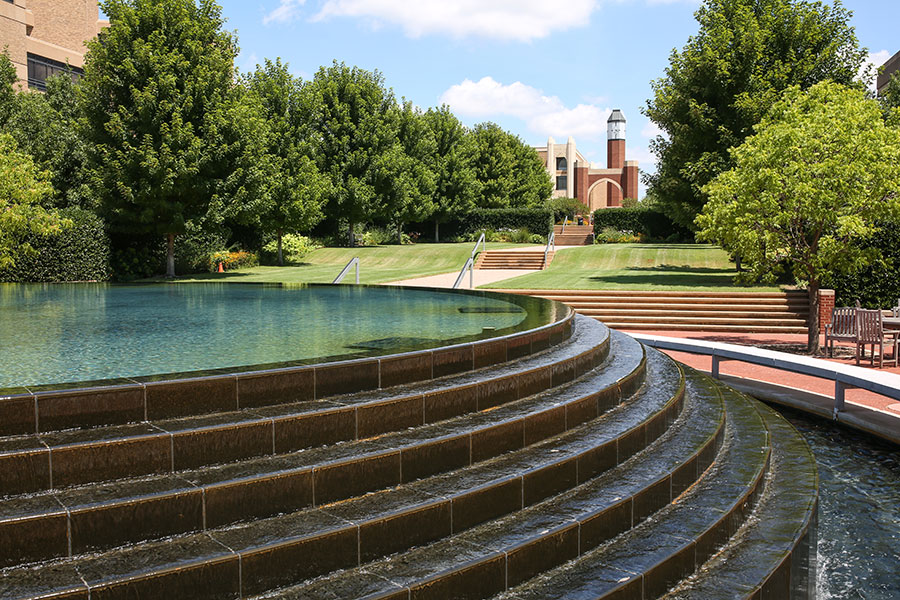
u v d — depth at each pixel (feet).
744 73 74.02
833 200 39.88
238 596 9.28
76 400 11.18
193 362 15.71
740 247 43.93
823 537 16.17
